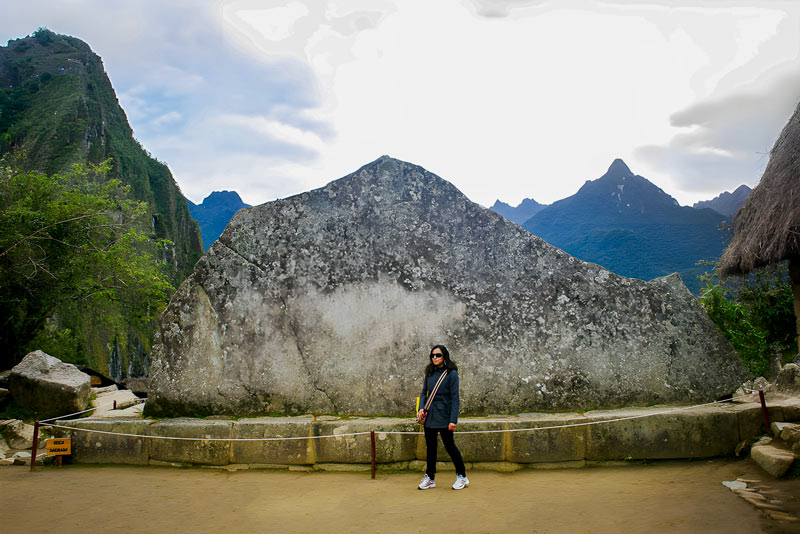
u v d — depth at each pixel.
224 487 4.69
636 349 5.69
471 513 3.81
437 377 4.76
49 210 11.57
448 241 6.15
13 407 7.28
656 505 3.73
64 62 148.12
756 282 11.94
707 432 4.91
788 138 7.21
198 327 6.05
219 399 5.87
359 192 6.35
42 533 3.61
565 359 5.70
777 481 3.98
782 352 12.11
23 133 115.00
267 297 6.09
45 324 12.54
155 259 15.16
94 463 5.65
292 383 5.86
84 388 7.45
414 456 5.23
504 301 5.91
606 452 5.00
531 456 5.05
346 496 4.36
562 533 3.32
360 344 5.89
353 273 6.10
